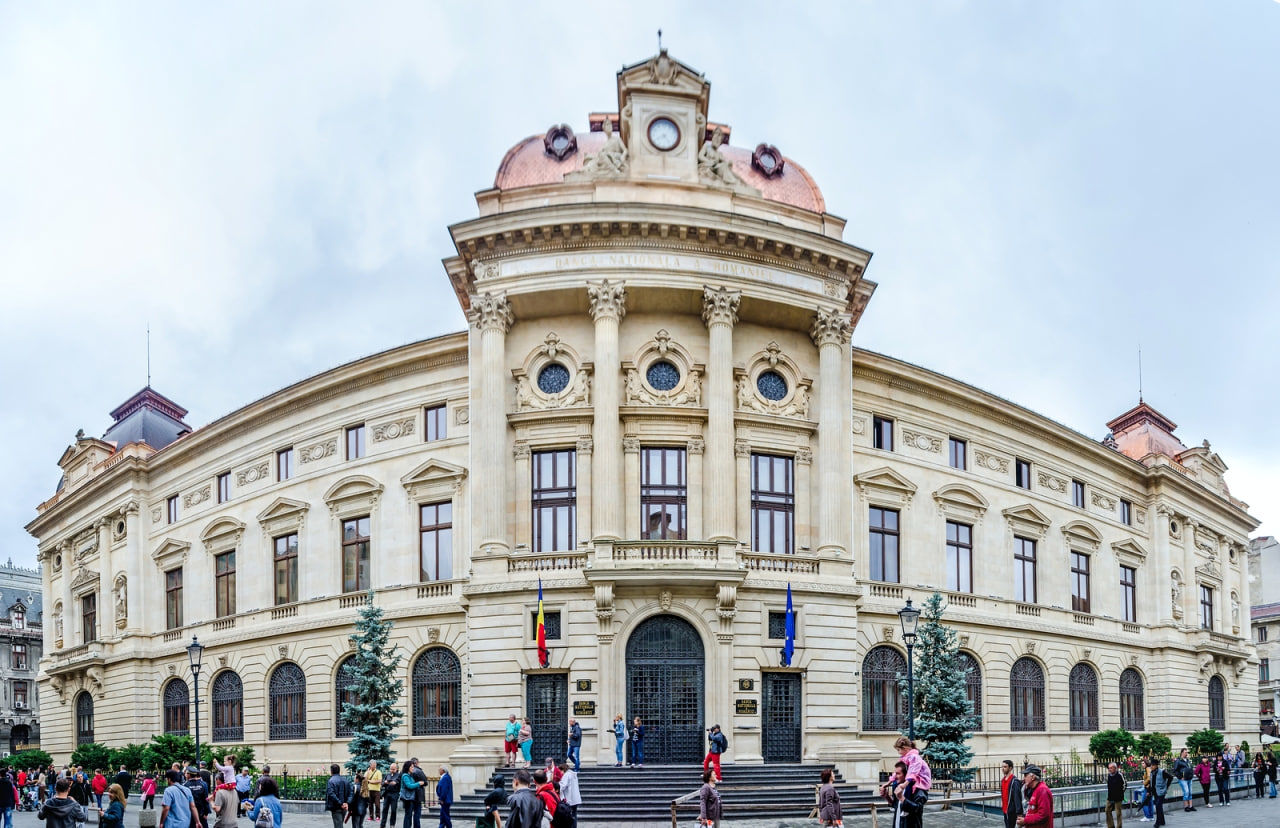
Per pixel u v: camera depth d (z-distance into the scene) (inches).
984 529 2039.9
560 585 1492.4
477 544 1590.8
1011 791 904.9
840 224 1764.3
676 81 1696.6
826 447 1654.8
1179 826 1284.4
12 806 1338.6
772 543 1651.1
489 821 776.9
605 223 1582.2
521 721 1473.9
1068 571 2226.9
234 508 2082.9
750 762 1454.2
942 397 2004.2
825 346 1686.8
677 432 1608.0
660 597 1486.2
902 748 900.0
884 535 1878.7
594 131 1937.7
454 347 1764.3
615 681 1461.6
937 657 1632.6
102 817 711.7
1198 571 2652.6
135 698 2239.2
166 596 2288.4
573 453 1619.1
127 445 2429.9
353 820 1071.0
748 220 1608.0
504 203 1680.6
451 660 1689.2
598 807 1274.6
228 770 1064.8
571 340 1642.5
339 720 1803.6
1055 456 2252.7
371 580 1809.8
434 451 1771.7
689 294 1614.2
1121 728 2233.0
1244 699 2839.6
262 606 1973.4
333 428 1920.5
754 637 1514.5
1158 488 2519.7
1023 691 2055.9
